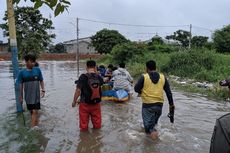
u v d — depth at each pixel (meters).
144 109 7.56
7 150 6.75
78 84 7.87
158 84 7.44
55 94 14.33
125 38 62.75
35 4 3.31
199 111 10.73
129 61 33.00
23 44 38.94
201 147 6.87
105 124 8.76
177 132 8.00
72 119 9.38
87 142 7.25
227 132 2.22
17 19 38.34
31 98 8.45
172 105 7.60
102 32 61.94
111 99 12.42
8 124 8.85
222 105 11.94
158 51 36.59
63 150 6.77
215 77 19.16
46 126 8.59
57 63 52.38
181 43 64.62
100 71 15.23
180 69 23.09
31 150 6.76
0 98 13.36
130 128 8.35
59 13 3.36
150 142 7.20
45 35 40.53
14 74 10.20
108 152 6.64
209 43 43.44
